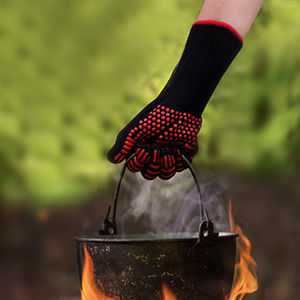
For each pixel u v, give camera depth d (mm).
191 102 1569
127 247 1514
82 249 1587
